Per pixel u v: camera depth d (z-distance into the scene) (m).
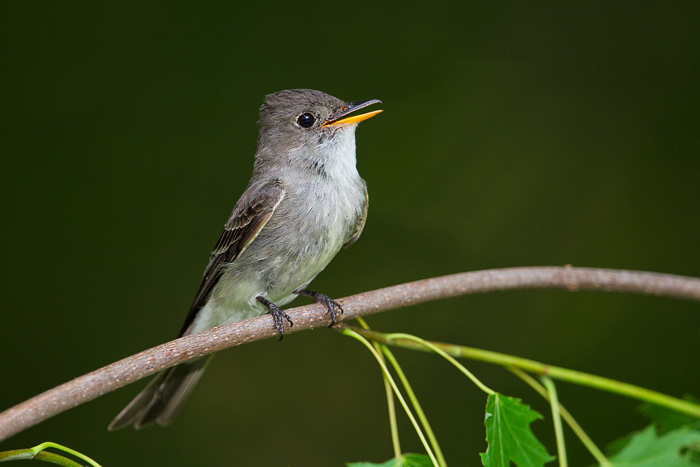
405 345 5.62
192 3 11.79
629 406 9.84
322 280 11.17
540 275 6.22
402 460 5.12
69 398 4.59
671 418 5.68
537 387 5.54
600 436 9.66
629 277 6.22
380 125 11.68
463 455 9.94
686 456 5.09
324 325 5.89
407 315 10.86
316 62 11.72
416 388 10.51
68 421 10.24
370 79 11.78
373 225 11.36
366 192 7.84
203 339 5.32
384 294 6.00
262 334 5.62
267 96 8.09
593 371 10.17
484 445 9.92
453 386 10.45
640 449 5.26
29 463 9.83
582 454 9.64
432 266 11.16
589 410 9.89
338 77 11.69
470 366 10.55
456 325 10.74
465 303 10.86
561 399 10.02
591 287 6.22
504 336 10.62
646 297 10.52
